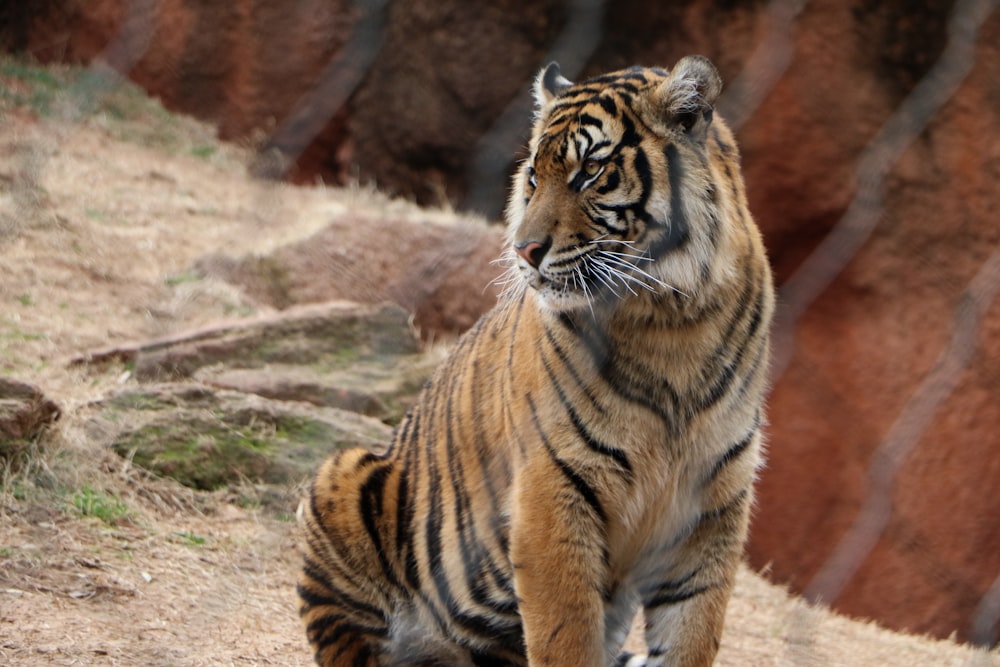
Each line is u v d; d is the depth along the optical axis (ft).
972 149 71.20
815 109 73.05
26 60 87.92
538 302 25.52
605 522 26.03
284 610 34.50
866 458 70.90
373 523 29.48
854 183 71.67
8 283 54.80
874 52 73.31
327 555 29.53
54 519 35.45
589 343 25.16
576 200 25.52
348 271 63.36
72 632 28.63
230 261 61.62
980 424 65.92
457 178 86.17
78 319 52.95
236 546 37.81
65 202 65.72
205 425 42.68
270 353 50.19
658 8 78.84
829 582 44.11
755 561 71.51
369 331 53.06
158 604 31.96
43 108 78.95
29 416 37.40
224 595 33.78
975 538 65.57
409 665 30.63
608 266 25.26
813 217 74.18
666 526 26.50
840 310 73.77
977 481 65.57
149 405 42.88
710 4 77.87
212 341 49.44
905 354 71.10
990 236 70.69
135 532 36.55
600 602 26.07
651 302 25.11
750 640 39.75
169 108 87.56
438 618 29.09
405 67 85.97
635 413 25.26
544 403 25.38
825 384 72.95
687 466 25.99
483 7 84.58
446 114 85.51
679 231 25.31
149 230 65.57
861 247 72.84
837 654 40.09
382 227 65.72
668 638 26.89
